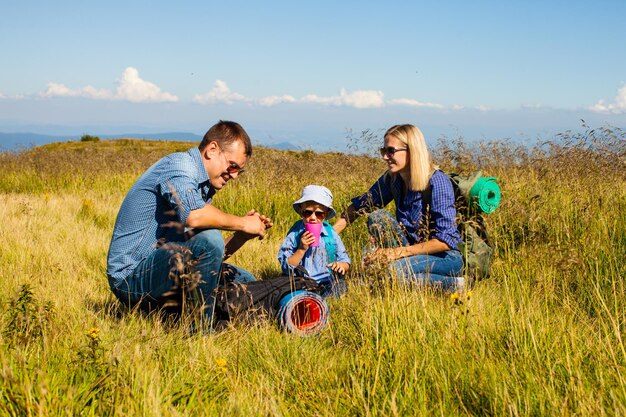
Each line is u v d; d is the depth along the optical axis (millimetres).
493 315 3721
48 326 3135
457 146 8695
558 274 4617
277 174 9758
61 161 16406
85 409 2385
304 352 3477
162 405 2504
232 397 2725
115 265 4090
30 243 6199
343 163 9781
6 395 2307
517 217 5469
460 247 4797
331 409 2695
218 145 4090
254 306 4078
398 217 5230
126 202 4086
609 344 3051
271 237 7230
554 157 8016
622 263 4703
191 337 3582
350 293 4277
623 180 6824
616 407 2482
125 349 3041
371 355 3180
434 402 2750
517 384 2766
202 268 3900
